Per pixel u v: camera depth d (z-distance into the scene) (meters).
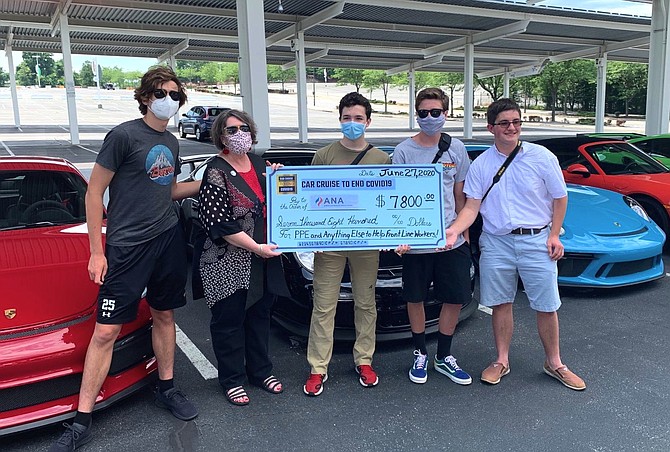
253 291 2.94
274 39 21.69
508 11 18.64
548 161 2.97
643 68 45.25
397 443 2.62
